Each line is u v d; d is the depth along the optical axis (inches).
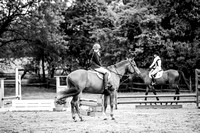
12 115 587.2
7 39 1307.8
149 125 441.7
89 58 1496.1
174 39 1256.2
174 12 1210.0
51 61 1530.5
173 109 666.8
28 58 1540.4
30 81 1581.0
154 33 1171.3
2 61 1440.7
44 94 1182.9
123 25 1225.4
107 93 511.5
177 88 796.0
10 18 1183.6
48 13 1211.9
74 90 480.7
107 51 1277.1
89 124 456.8
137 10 1212.5
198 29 1222.9
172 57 1181.7
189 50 1165.7
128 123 462.9
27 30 1219.9
